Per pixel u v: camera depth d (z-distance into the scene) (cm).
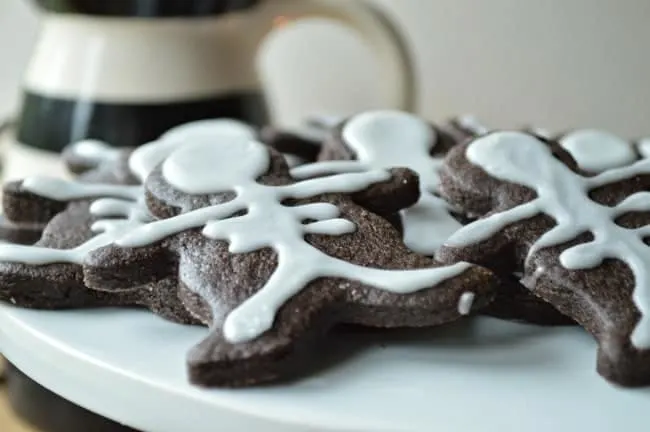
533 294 27
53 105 42
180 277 26
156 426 24
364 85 54
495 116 53
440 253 27
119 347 26
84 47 42
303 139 35
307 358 25
